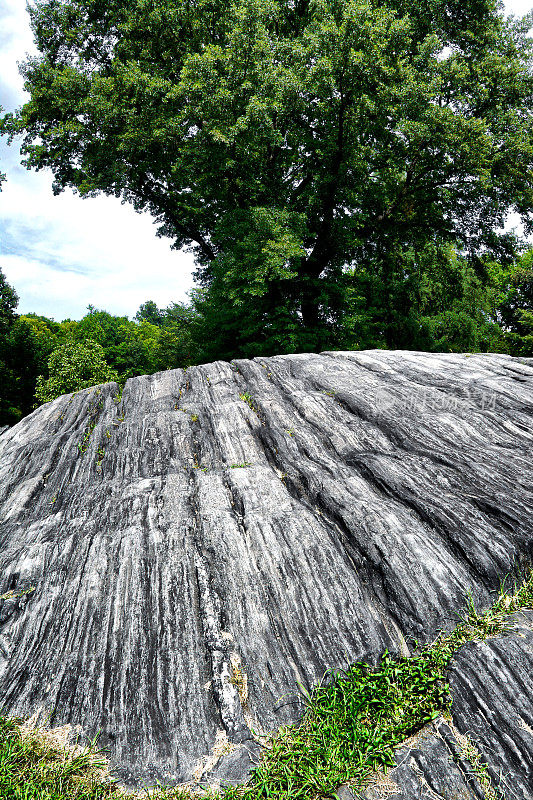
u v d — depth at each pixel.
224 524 4.62
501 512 4.33
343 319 16.64
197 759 3.10
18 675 3.71
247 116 13.34
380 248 19.66
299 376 7.72
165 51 17.23
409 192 18.23
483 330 22.78
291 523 4.55
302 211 16.73
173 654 3.65
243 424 6.48
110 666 3.65
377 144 15.90
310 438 5.98
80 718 3.40
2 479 6.26
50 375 16.39
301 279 16.23
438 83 14.53
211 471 5.61
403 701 3.30
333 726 3.20
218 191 16.19
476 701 3.11
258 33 13.84
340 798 2.82
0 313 28.52
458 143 14.97
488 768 2.80
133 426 6.71
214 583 4.14
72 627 3.97
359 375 7.49
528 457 5.16
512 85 16.08
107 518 4.98
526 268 27.98
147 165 18.62
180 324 27.78
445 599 3.77
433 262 21.11
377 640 3.63
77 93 16.66
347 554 4.29
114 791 3.00
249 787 2.94
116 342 52.12
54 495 5.73
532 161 15.60
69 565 4.51
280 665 3.54
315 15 14.75
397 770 2.92
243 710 3.32
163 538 4.57
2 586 4.43
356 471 5.30
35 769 3.06
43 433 7.23
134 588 4.15
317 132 15.84
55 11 18.28
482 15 17.06
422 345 21.23
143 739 3.23
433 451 5.43
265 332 15.66
